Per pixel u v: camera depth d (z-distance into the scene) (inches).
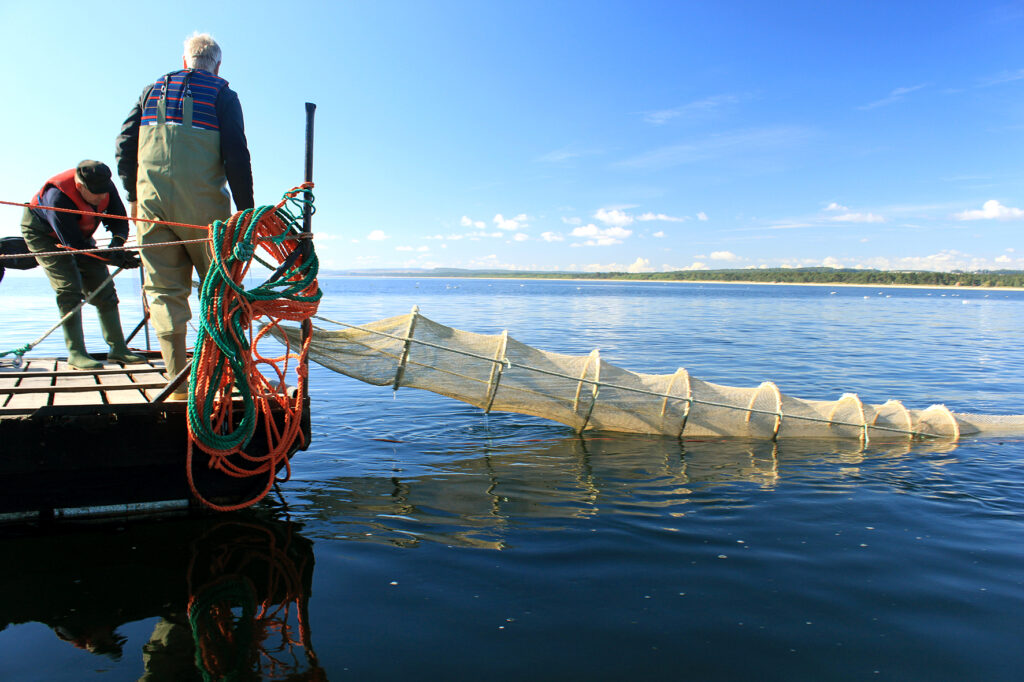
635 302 2126.0
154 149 159.9
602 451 264.8
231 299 155.9
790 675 107.3
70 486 158.9
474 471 231.5
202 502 164.1
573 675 105.9
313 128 167.3
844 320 1238.3
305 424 182.5
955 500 205.2
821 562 154.6
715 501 201.3
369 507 188.9
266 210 158.9
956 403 386.0
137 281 249.0
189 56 170.1
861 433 297.1
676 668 108.7
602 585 139.9
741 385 438.9
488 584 139.5
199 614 123.8
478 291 3654.0
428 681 103.4
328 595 133.0
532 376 278.8
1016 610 131.6
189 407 151.2
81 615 122.3
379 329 258.1
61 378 194.1
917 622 126.2
